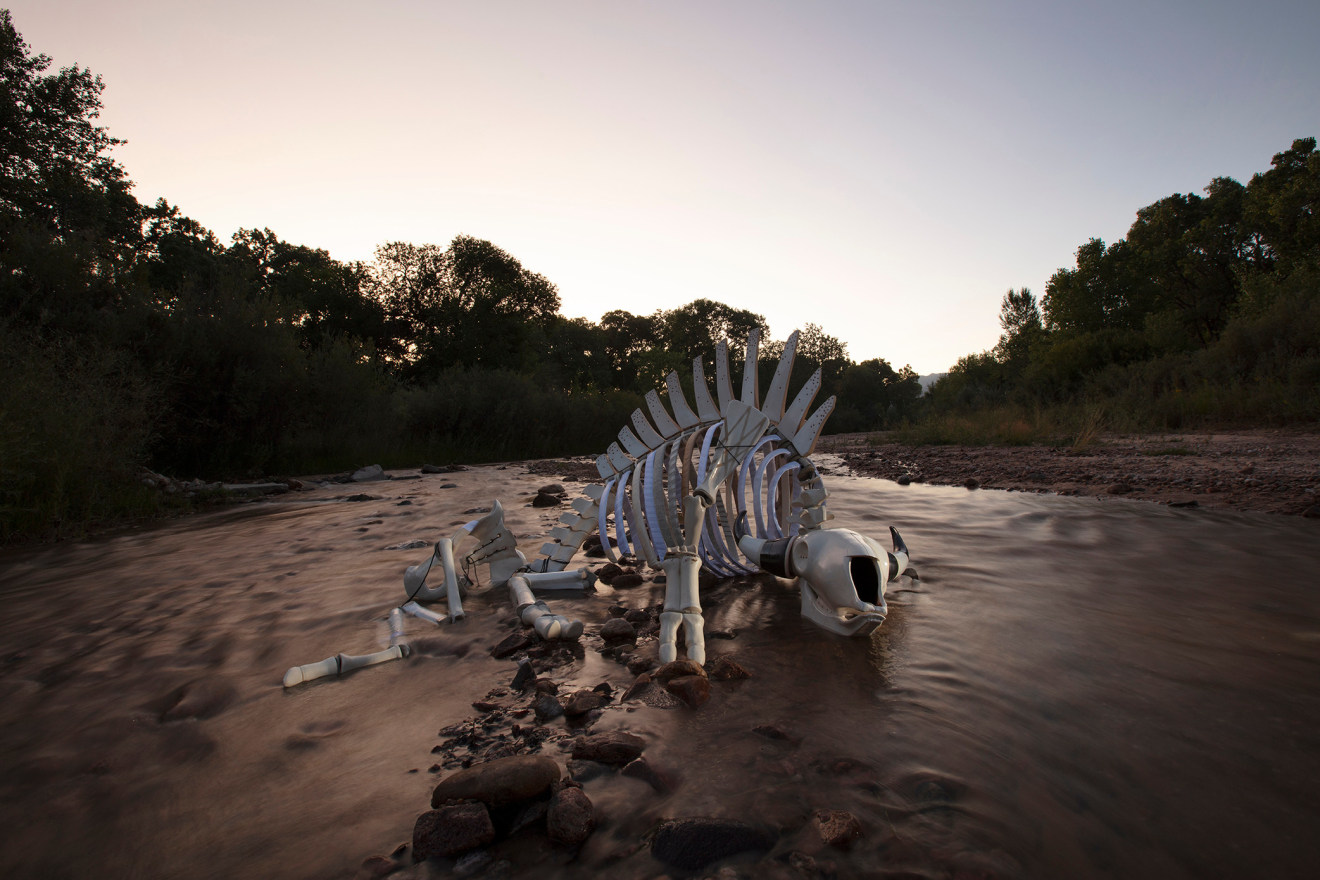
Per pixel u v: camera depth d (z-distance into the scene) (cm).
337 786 211
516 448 2178
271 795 208
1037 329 4525
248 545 667
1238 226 3281
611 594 437
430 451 1978
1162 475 849
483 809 180
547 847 175
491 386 2266
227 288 1564
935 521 643
